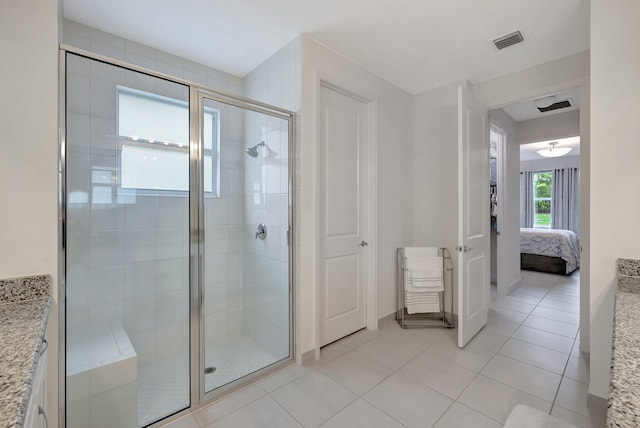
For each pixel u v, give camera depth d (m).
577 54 2.41
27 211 1.22
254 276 2.46
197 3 1.82
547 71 2.56
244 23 2.03
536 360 2.21
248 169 2.37
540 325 2.89
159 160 2.03
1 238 1.17
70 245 1.71
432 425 1.55
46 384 1.21
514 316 3.13
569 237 5.11
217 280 2.30
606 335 1.59
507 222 3.86
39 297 1.24
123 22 2.00
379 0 1.81
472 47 2.34
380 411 1.67
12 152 1.19
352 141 2.69
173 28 2.08
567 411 1.65
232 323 2.38
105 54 2.11
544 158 7.20
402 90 3.13
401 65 2.63
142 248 2.03
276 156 2.29
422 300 2.94
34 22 1.23
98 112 1.80
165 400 1.78
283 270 2.27
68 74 1.57
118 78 1.88
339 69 2.44
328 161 2.49
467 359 2.24
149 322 2.05
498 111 3.64
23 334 0.90
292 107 2.23
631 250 1.50
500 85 2.84
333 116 2.52
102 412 1.51
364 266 2.83
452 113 2.97
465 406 1.70
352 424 1.57
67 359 1.50
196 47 2.32
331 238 2.53
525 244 5.40
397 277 3.10
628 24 1.49
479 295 2.75
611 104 1.53
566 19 1.98
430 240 3.16
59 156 1.40
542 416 1.36
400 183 3.11
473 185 2.65
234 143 2.26
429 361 2.21
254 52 2.39
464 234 2.47
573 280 4.64
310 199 2.24
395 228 3.06
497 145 3.87
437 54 2.44
